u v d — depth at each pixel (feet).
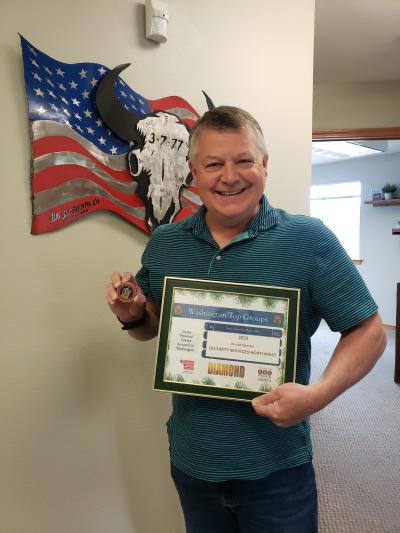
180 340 2.89
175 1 4.63
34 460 4.16
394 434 8.57
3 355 3.96
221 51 4.90
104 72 4.23
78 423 4.35
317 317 3.10
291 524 2.91
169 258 3.18
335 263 2.84
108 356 4.48
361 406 10.00
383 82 10.40
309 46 5.31
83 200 4.16
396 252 18.12
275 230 2.94
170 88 4.65
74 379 4.31
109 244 4.42
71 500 4.36
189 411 3.03
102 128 4.25
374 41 8.09
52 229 4.04
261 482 2.84
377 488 6.70
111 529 4.58
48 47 4.00
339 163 20.08
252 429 2.85
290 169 5.30
